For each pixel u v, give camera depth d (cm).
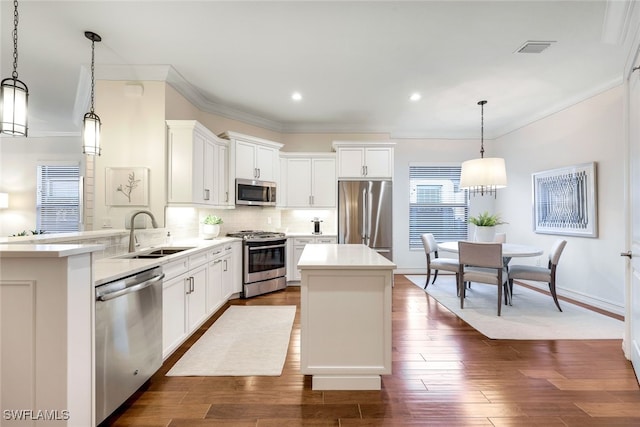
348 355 211
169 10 247
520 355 262
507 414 185
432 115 505
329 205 533
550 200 457
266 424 176
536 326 327
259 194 476
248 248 437
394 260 604
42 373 142
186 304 281
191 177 352
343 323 211
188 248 318
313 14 252
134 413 185
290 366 243
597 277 390
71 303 145
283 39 288
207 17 256
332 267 207
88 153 280
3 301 141
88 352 156
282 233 508
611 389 211
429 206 607
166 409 189
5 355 142
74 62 332
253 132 519
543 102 441
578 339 294
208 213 455
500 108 467
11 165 592
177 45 299
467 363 248
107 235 260
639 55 216
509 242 553
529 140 505
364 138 576
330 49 305
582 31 272
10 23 263
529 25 264
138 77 346
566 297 434
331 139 571
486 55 315
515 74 356
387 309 209
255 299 434
